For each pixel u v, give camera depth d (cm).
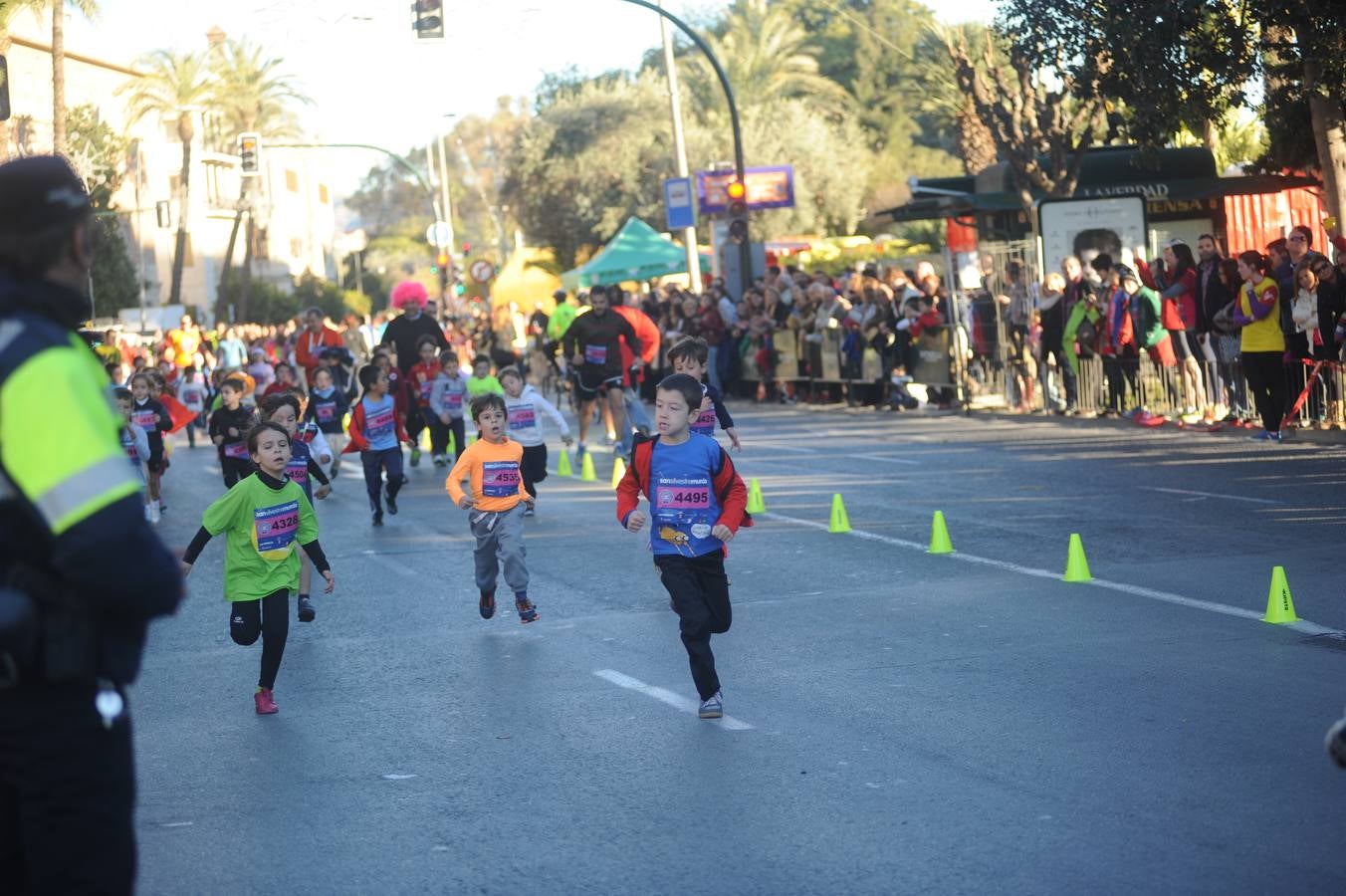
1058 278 2031
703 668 696
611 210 5856
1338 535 1080
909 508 1348
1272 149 2262
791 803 564
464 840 541
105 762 307
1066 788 564
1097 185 2598
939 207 2595
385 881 502
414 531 1427
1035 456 1667
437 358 2014
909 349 2334
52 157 314
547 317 3656
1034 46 2042
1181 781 566
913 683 741
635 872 498
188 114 5722
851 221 5969
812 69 6638
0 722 300
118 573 289
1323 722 637
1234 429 1734
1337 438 1572
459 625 966
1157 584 951
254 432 753
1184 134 2892
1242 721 644
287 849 540
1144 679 724
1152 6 1858
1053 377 2083
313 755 671
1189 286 1791
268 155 8500
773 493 1505
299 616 981
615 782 605
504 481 938
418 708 751
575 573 1130
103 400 303
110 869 308
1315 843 493
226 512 749
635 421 1916
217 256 7550
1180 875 469
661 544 715
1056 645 805
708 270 4397
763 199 4116
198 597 1138
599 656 849
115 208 4969
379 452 1488
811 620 909
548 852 523
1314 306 1564
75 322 315
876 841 516
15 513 298
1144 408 1886
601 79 6494
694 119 6053
